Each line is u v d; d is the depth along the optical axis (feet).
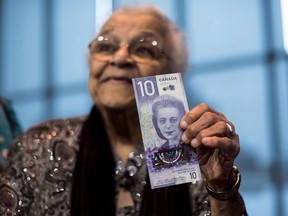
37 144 3.91
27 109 11.81
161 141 3.26
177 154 3.26
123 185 3.79
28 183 3.78
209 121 3.18
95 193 3.73
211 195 3.30
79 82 11.18
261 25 9.02
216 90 9.32
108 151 3.89
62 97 11.37
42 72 11.70
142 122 3.26
